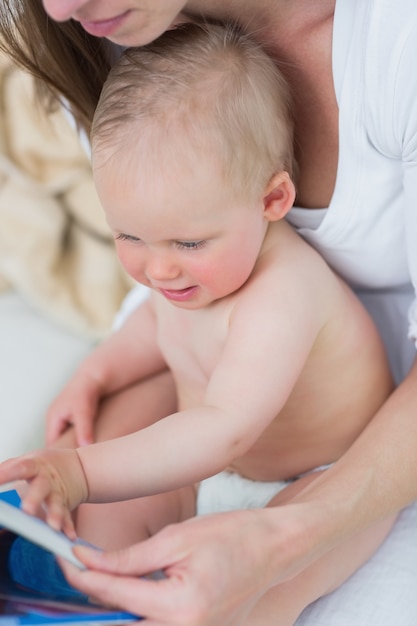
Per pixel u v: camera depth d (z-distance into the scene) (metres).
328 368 1.26
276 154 1.16
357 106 1.12
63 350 2.12
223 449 1.08
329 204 1.26
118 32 1.00
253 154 1.12
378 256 1.28
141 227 1.11
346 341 1.26
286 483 1.36
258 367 1.12
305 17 1.16
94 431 1.40
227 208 1.11
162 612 0.91
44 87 1.47
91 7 0.97
